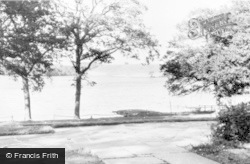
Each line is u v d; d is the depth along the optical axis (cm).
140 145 1277
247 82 2956
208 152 1100
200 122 2109
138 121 2148
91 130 1797
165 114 3384
